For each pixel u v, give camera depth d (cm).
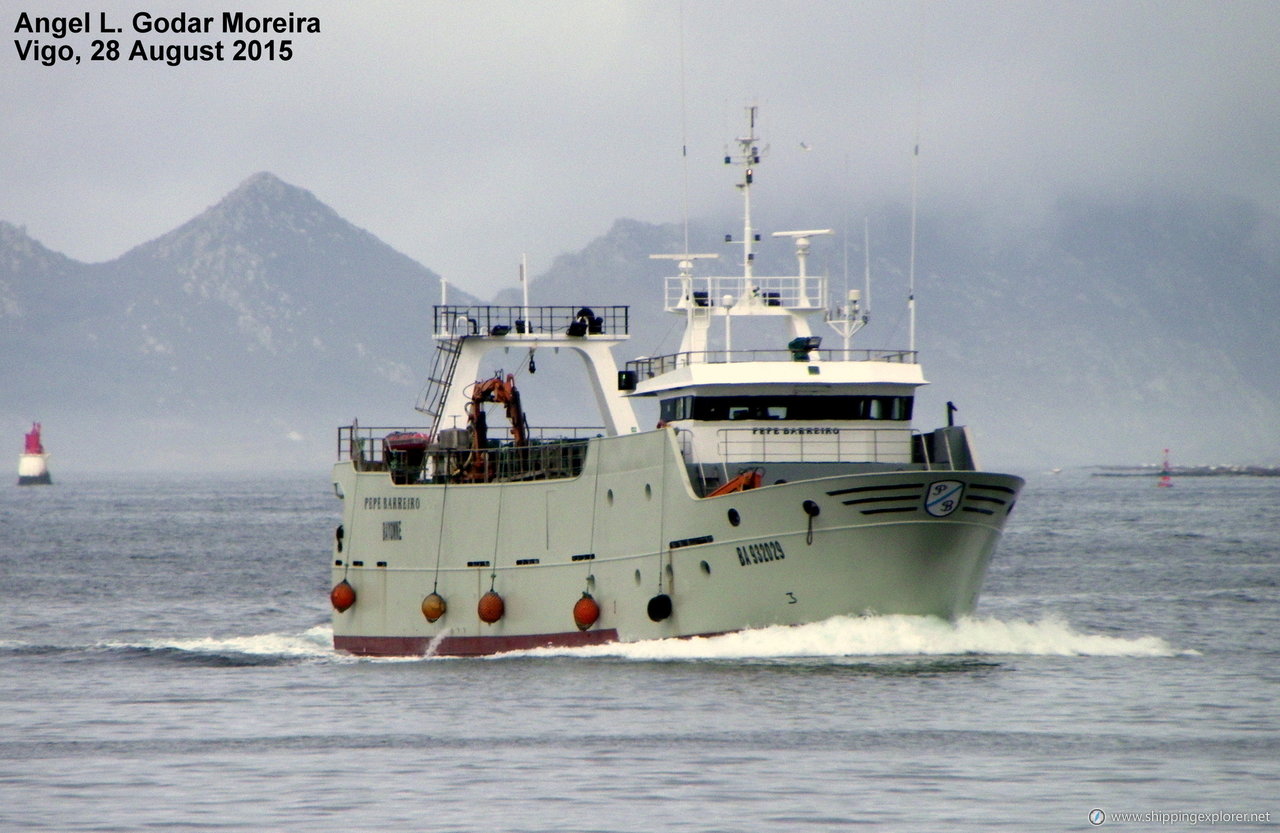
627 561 16712
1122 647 17550
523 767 12875
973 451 16200
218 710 15838
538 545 17550
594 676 16050
